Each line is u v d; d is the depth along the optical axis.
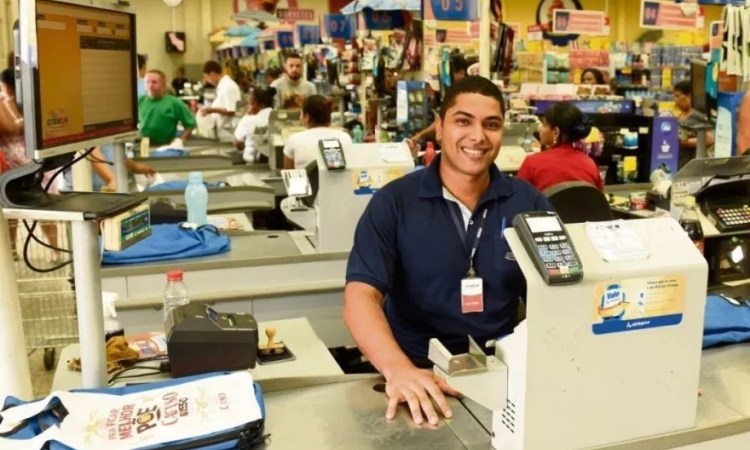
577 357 1.44
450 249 2.11
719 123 3.95
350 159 3.39
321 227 3.39
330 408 1.70
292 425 1.61
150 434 1.46
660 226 1.58
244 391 1.63
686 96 6.84
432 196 2.13
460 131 2.07
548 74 10.35
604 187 4.70
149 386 1.66
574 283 1.41
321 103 5.47
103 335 1.75
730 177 2.77
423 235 2.11
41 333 3.03
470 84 2.10
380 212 2.13
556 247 1.41
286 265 3.34
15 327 1.66
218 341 2.02
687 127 4.58
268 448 1.51
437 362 1.48
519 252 1.43
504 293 2.13
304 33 9.44
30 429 1.47
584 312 1.43
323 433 1.57
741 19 3.46
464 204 2.14
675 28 6.05
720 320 2.11
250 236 3.74
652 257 1.50
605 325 1.45
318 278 3.39
